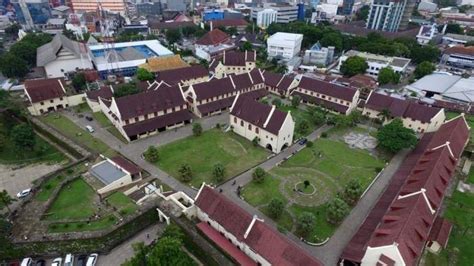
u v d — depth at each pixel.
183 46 187.62
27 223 53.84
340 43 171.00
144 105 87.25
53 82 101.75
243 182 68.06
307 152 79.81
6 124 89.75
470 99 110.62
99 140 83.38
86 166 70.38
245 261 47.28
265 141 80.44
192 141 84.06
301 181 68.56
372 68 141.50
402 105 93.62
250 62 137.50
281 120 76.88
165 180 68.25
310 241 52.94
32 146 77.06
